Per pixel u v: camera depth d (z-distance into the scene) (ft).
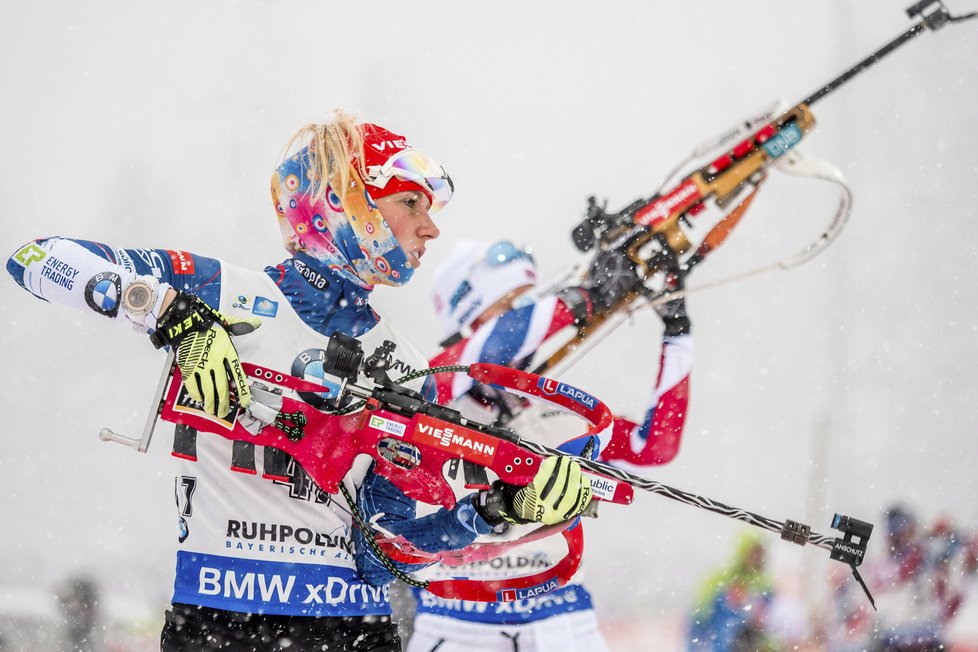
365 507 33.58
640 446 48.21
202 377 28.89
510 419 45.14
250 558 31.35
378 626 33.27
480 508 31.81
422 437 31.14
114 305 29.76
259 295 32.32
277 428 30.66
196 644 31.09
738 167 49.39
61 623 93.56
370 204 32.71
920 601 92.94
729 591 92.43
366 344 33.83
